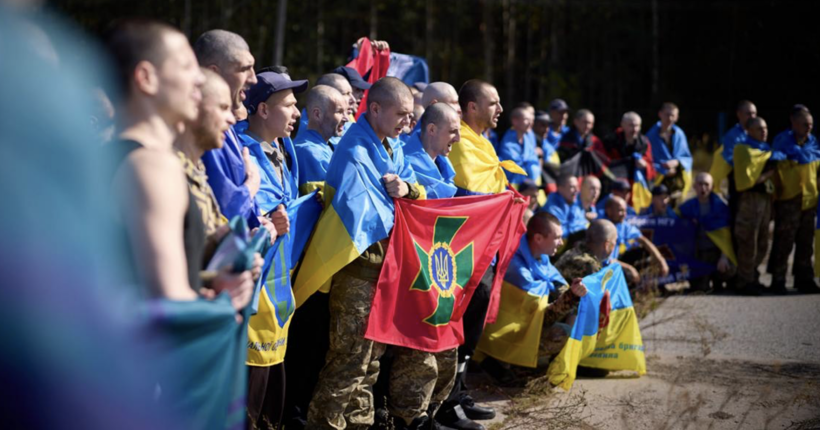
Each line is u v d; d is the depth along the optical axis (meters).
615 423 4.73
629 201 9.64
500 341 5.48
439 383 4.48
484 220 4.57
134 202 1.93
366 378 4.05
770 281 9.85
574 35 26.20
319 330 4.19
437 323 4.21
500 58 26.98
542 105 25.25
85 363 1.43
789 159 8.98
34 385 1.37
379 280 3.94
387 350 4.55
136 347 1.67
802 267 9.20
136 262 1.92
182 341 1.95
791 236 9.03
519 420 4.82
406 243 4.11
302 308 4.20
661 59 25.69
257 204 3.34
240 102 3.38
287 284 3.61
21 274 1.33
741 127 9.04
